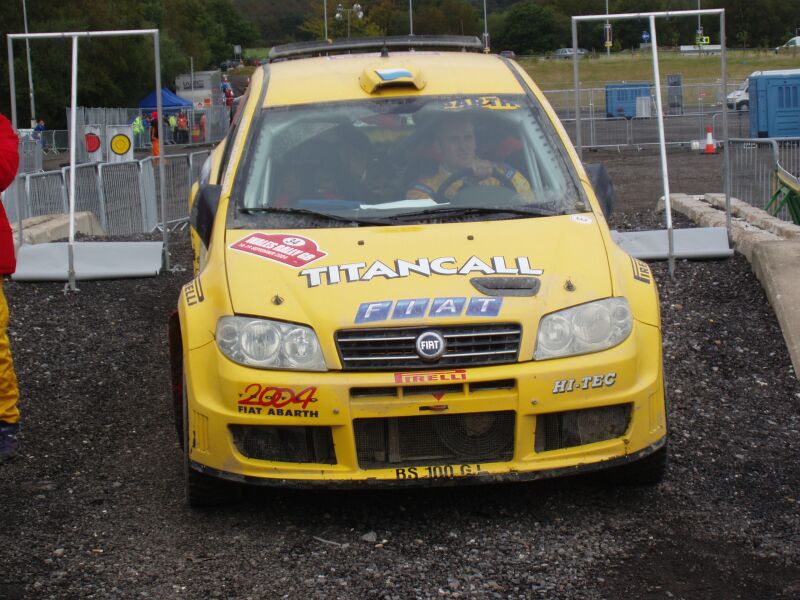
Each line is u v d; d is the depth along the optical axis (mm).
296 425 4520
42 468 5617
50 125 55062
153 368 7457
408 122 5855
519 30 99938
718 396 6453
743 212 11188
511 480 4543
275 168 5648
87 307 9109
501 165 5656
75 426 6289
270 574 4285
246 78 87500
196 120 45594
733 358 7090
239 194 5516
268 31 143250
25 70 53156
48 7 54875
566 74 59219
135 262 10250
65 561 4438
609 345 4652
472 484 4555
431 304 4578
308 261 4926
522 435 4531
